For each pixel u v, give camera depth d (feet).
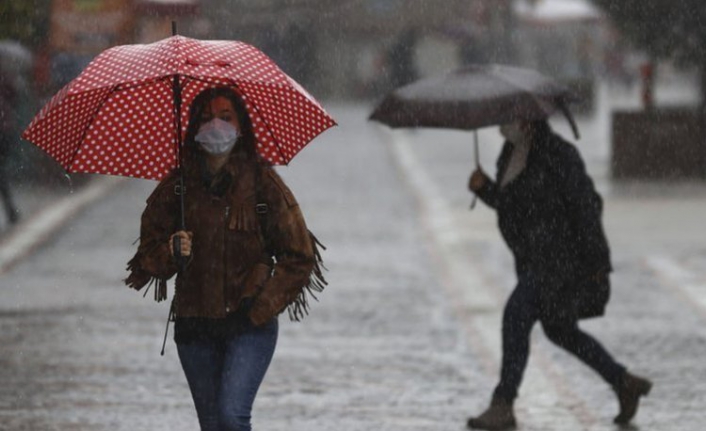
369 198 183.11
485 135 291.99
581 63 416.87
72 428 71.20
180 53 50.93
